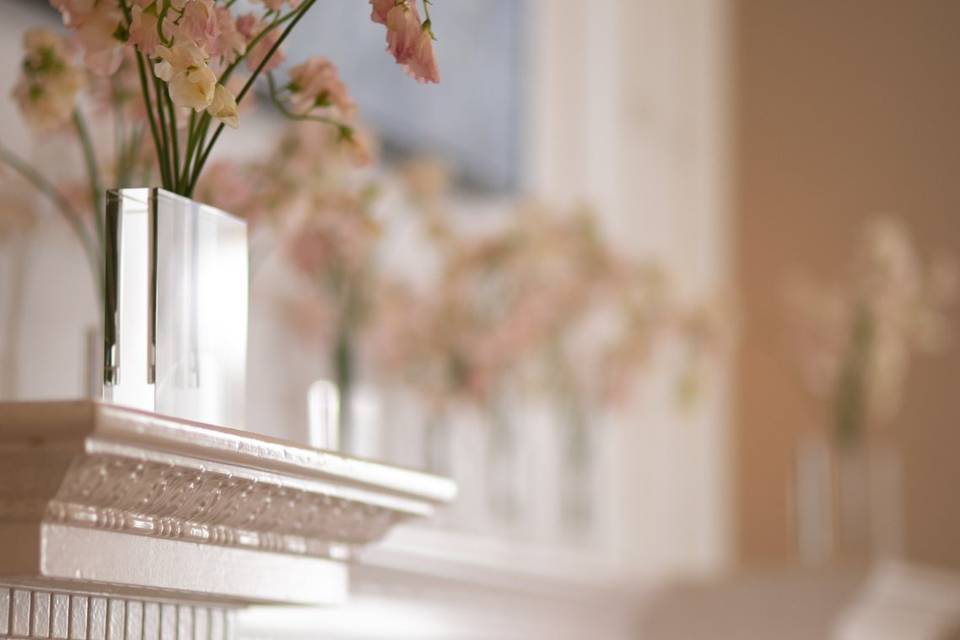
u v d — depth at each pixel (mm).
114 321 997
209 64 1054
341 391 2207
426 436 2391
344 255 1931
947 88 3795
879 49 3889
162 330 1021
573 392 2791
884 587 2648
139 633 1153
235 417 1095
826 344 3166
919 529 3641
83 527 896
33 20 1766
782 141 3965
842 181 3881
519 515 2896
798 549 2834
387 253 2566
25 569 867
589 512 2842
